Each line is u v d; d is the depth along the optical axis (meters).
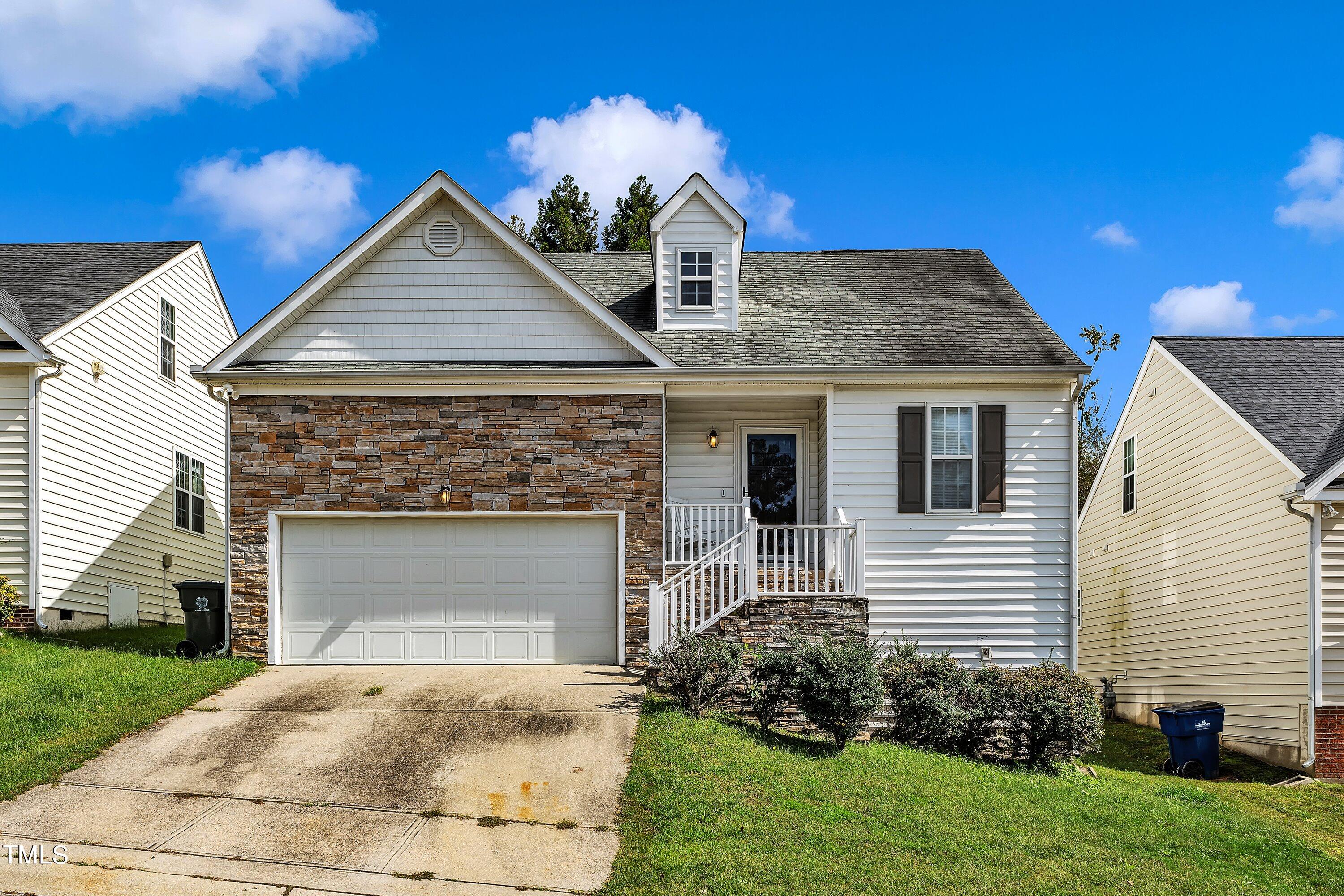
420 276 15.27
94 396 17.64
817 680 11.55
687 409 16.59
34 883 7.52
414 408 14.94
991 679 12.76
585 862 8.28
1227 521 15.93
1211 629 16.42
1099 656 21.45
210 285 22.73
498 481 14.84
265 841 8.48
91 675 12.86
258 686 13.18
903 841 9.02
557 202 38.31
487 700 12.54
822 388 15.23
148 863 7.98
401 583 14.91
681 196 16.55
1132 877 8.66
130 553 18.88
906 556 14.97
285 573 14.87
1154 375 18.91
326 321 15.17
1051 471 15.08
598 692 12.99
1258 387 16.28
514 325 15.21
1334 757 13.41
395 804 9.34
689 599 14.29
